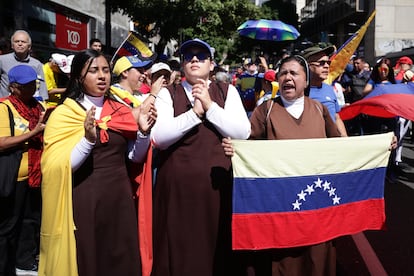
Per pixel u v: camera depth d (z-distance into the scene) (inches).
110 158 121.0
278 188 121.9
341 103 308.2
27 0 457.7
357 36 209.0
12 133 149.3
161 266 129.0
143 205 129.3
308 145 122.6
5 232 155.1
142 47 188.7
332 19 1184.2
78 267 116.3
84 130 115.1
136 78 185.2
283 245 122.6
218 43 730.2
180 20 532.4
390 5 949.2
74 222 116.6
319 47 170.1
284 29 403.9
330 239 126.7
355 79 373.7
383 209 133.2
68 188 114.0
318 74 168.4
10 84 153.7
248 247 121.3
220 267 128.9
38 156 158.1
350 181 128.4
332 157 125.0
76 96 122.2
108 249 120.4
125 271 122.3
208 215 127.2
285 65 127.0
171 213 127.3
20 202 156.2
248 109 313.7
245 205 120.8
